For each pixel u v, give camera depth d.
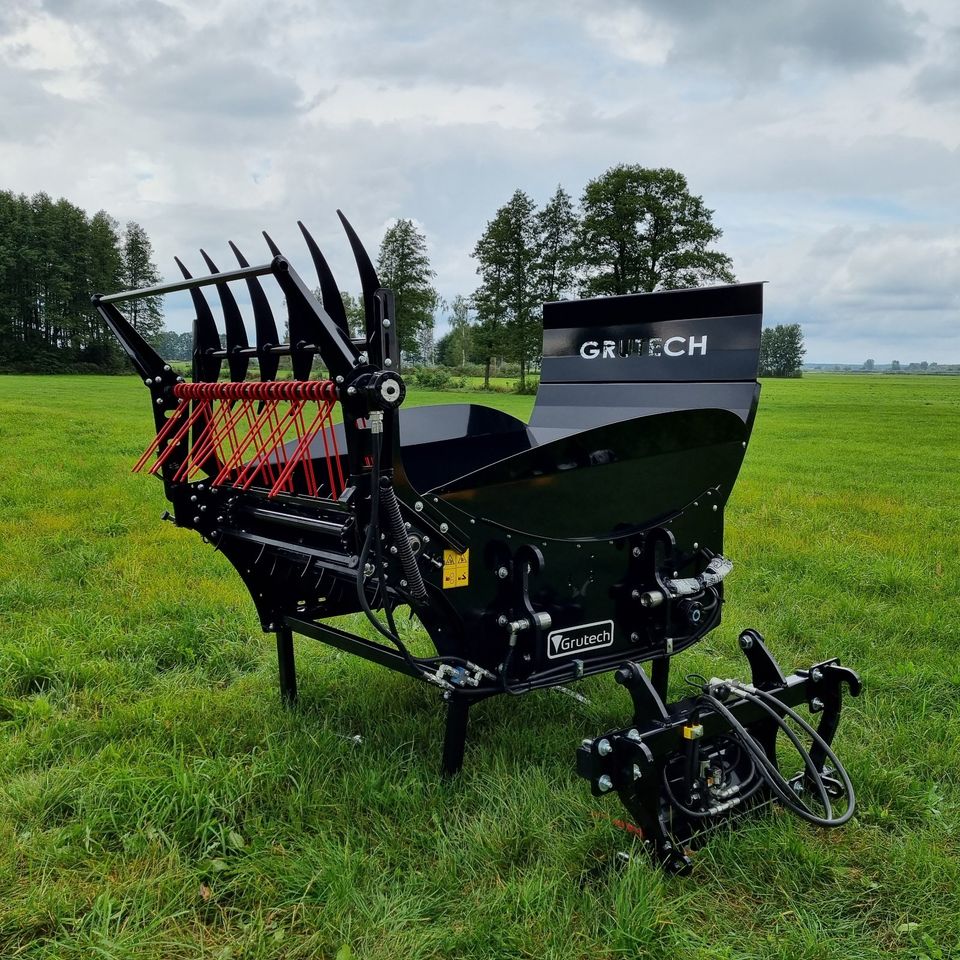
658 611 3.75
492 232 63.25
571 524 3.40
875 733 4.03
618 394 4.48
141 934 2.54
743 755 3.24
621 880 2.71
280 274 2.65
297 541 3.44
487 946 2.52
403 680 4.58
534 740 3.85
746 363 4.03
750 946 2.57
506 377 80.38
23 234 87.62
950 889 2.83
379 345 2.73
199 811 3.15
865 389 71.75
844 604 6.21
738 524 9.49
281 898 2.75
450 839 3.05
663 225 57.91
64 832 3.04
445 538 3.03
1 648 4.71
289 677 4.23
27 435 17.53
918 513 10.41
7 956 2.46
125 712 4.05
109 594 6.11
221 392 3.32
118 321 3.63
